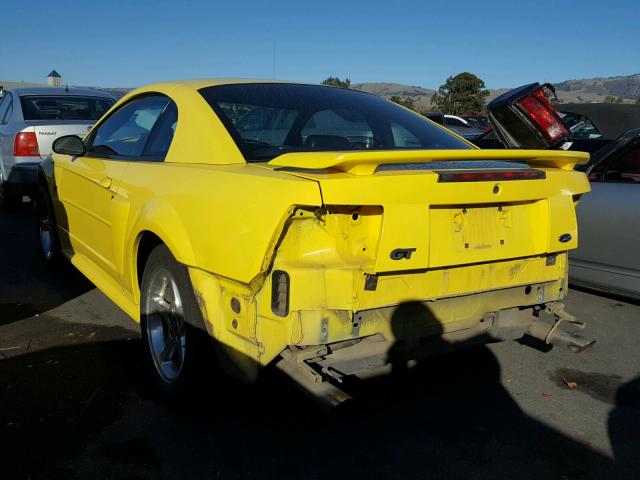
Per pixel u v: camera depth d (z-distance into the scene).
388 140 3.47
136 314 3.51
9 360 3.65
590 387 3.52
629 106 6.99
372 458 2.74
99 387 3.32
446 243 2.63
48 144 7.93
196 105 3.28
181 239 2.82
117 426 2.94
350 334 2.51
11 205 8.77
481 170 2.66
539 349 4.05
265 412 3.11
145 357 3.40
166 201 3.00
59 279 5.33
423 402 3.28
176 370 3.13
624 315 4.77
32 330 4.13
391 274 2.52
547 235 2.93
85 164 4.28
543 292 3.10
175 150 3.27
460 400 3.31
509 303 3.00
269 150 3.04
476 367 3.75
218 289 2.70
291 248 2.42
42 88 8.95
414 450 2.81
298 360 2.47
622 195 4.61
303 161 2.51
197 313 2.86
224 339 2.68
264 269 2.42
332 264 2.42
